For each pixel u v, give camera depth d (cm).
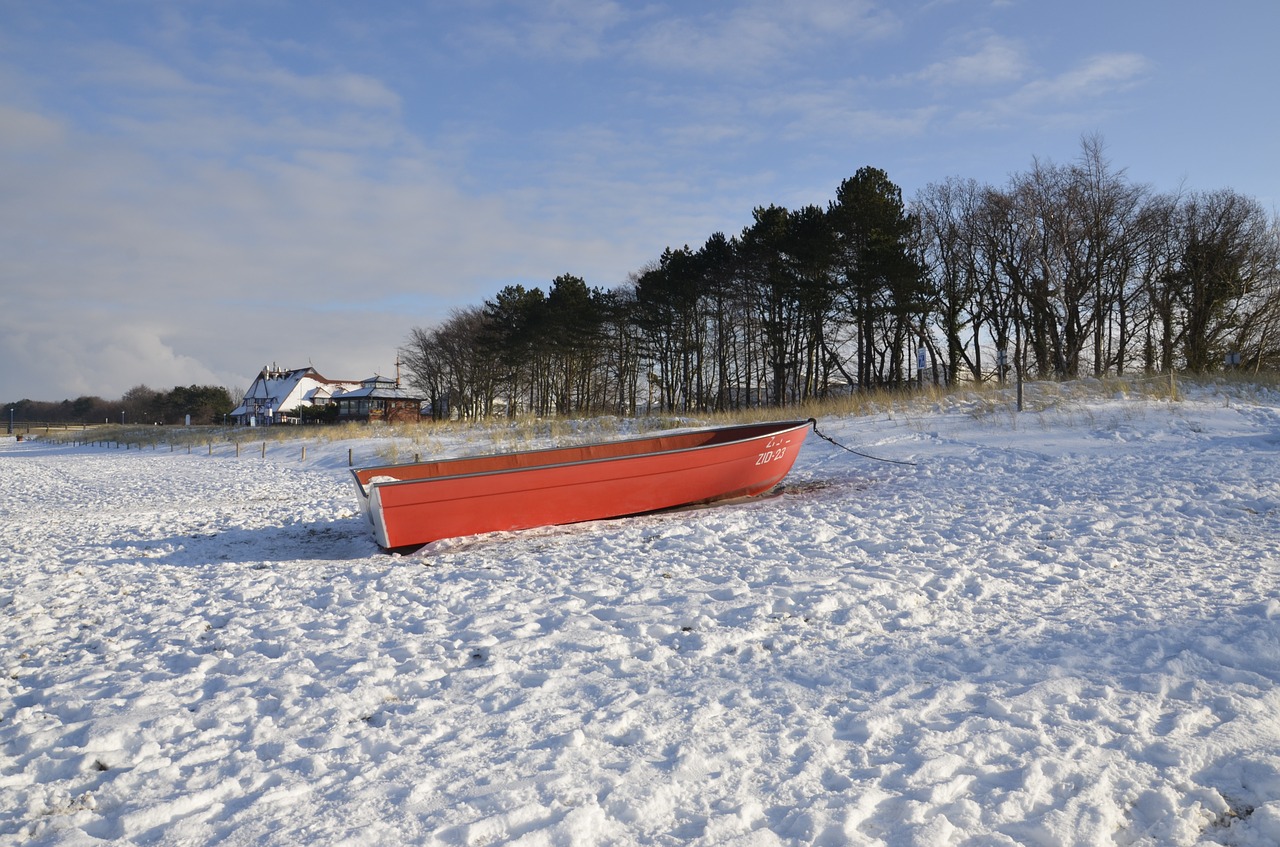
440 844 292
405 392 7756
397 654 544
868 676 447
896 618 557
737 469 1177
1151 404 1675
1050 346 3975
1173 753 332
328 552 1052
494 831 298
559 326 5128
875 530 886
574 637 555
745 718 397
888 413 1930
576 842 287
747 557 793
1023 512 920
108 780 369
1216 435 1341
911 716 387
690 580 714
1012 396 1961
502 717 415
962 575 661
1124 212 3616
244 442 3775
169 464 3141
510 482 1034
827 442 1669
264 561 988
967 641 497
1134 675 422
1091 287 3753
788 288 3938
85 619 711
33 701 499
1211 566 648
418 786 337
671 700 426
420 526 1009
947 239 4088
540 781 336
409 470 1164
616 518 1103
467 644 556
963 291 4038
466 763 360
